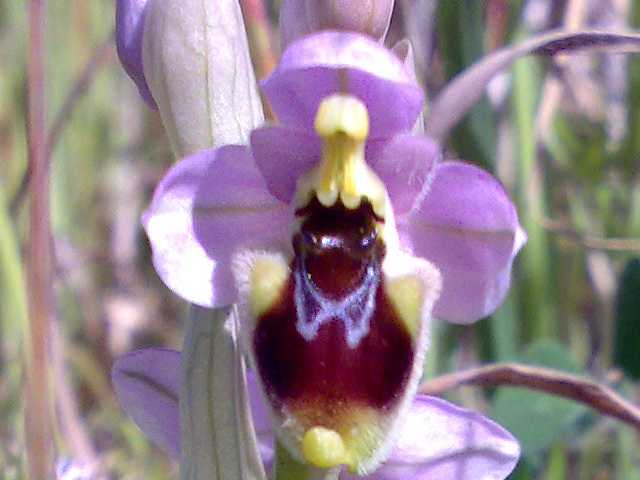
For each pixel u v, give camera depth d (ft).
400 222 0.22
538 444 0.31
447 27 0.34
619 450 0.36
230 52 0.22
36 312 0.25
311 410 0.20
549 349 0.33
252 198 0.22
